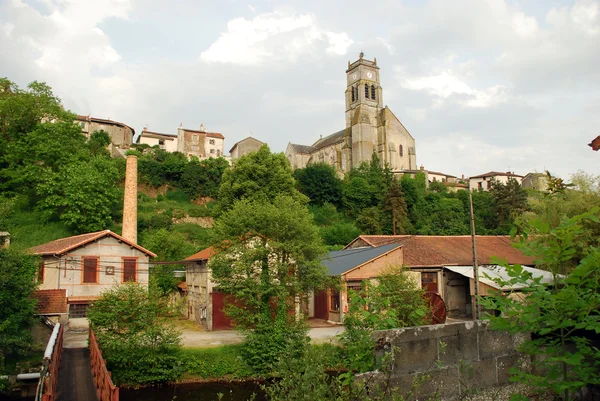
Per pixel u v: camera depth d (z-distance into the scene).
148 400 19.39
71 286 29.33
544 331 4.35
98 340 20.44
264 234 25.81
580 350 4.32
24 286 18.06
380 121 95.88
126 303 21.19
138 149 76.00
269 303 25.02
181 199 68.06
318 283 26.00
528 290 4.58
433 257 34.59
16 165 51.06
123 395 19.95
